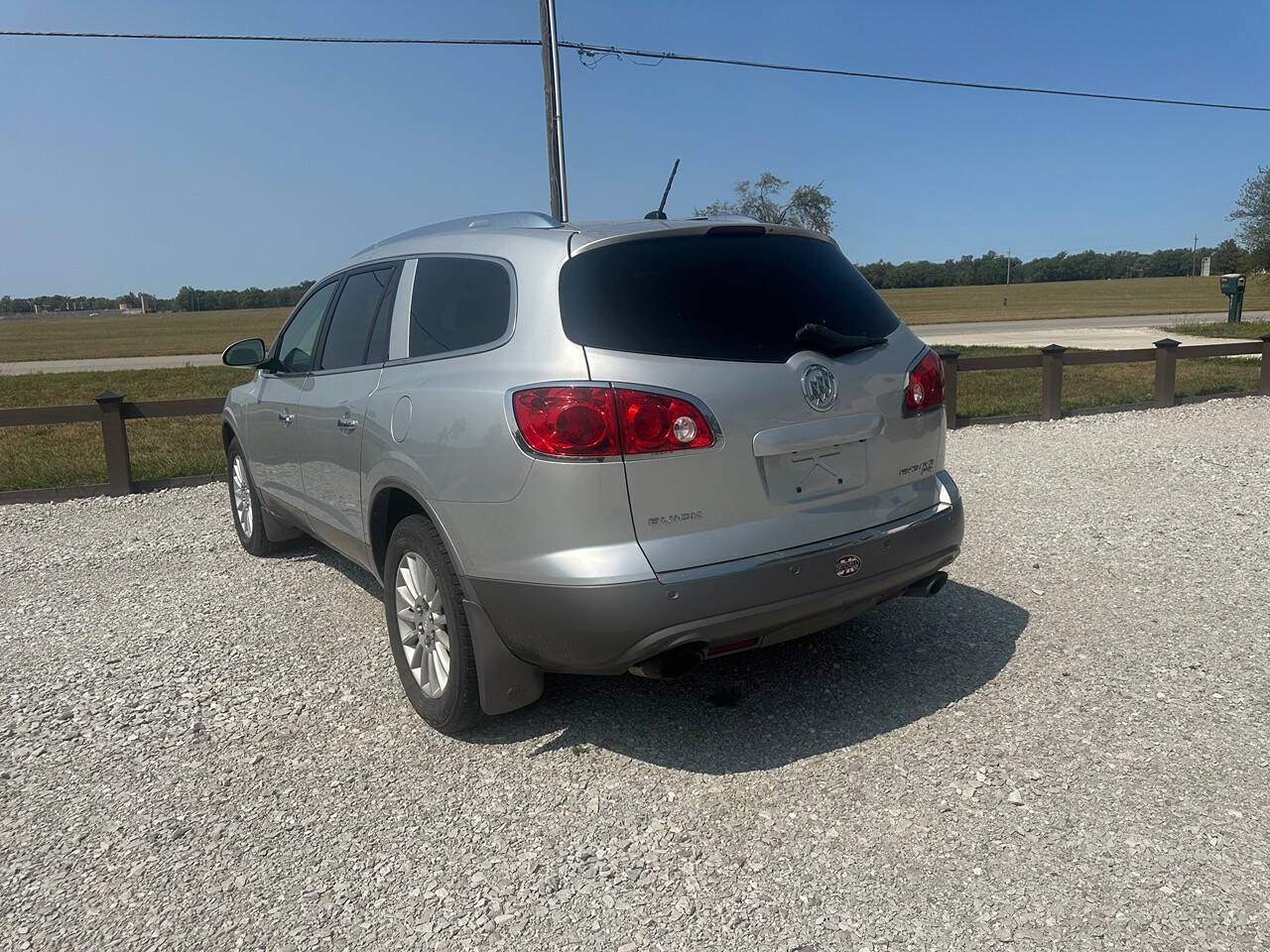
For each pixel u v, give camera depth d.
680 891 2.62
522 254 3.31
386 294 4.07
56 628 5.03
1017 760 3.22
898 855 2.73
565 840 2.89
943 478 3.73
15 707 4.02
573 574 2.93
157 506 8.18
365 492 3.89
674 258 3.22
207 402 8.83
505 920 2.53
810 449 3.22
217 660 4.46
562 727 3.62
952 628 4.46
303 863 2.84
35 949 2.49
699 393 2.99
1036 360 11.60
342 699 3.98
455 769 3.36
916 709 3.63
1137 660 4.00
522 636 3.13
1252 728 3.38
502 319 3.26
